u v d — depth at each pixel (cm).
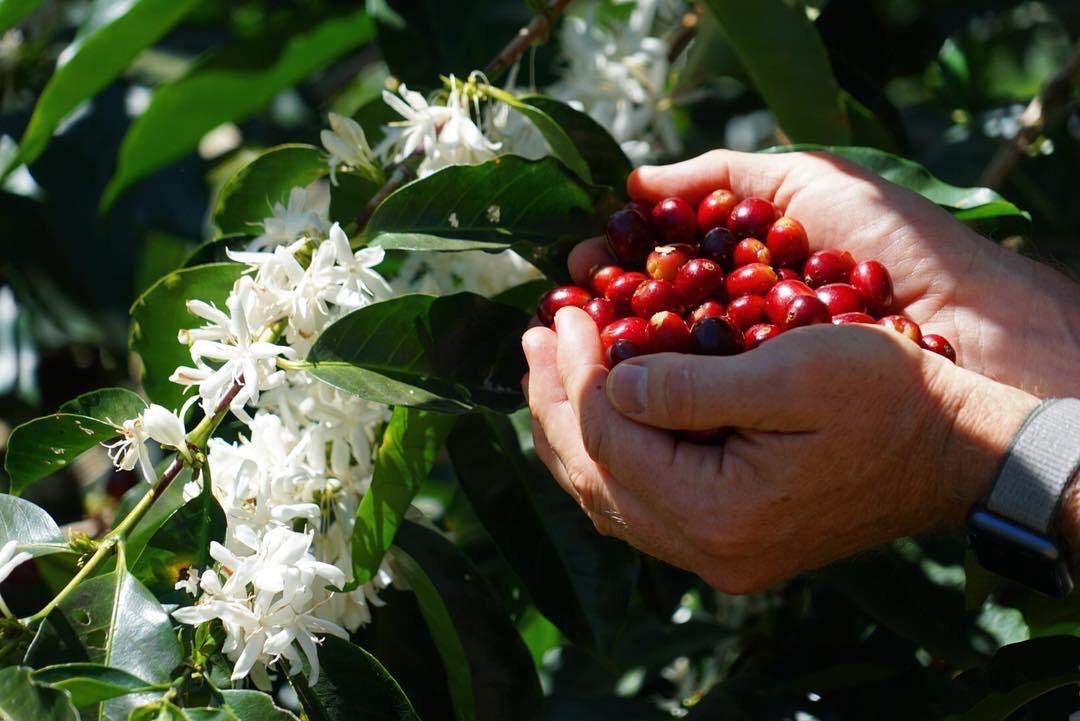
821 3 129
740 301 114
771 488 110
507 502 122
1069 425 109
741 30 124
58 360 146
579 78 130
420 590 117
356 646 111
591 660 137
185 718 104
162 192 144
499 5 134
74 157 142
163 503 115
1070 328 119
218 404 112
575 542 122
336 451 116
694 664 139
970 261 120
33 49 147
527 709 120
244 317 112
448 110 118
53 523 110
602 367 112
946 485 111
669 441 111
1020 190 143
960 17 142
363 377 113
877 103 135
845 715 121
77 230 141
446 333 115
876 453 110
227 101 136
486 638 120
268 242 117
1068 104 140
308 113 153
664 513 112
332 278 113
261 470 112
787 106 127
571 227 120
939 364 110
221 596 108
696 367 109
